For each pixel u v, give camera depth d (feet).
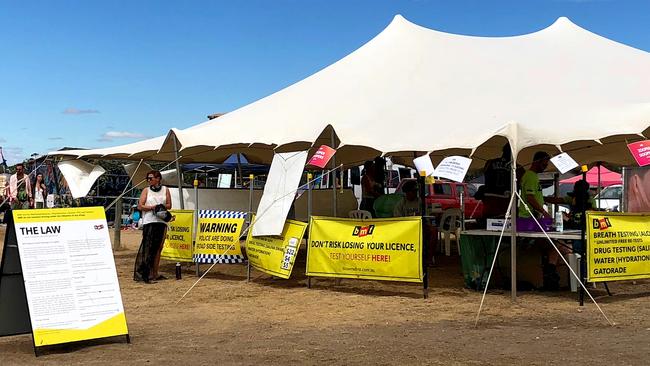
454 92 35.53
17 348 20.36
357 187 65.36
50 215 20.54
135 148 43.11
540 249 30.89
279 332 22.44
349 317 24.93
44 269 19.90
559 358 18.15
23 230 20.01
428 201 68.23
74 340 19.72
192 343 20.75
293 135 35.32
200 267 39.96
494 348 19.52
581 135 27.84
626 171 47.57
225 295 30.17
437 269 38.75
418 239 28.19
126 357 18.86
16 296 20.49
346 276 29.81
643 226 27.71
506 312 25.46
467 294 29.66
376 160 42.14
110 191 74.43
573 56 39.37
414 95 36.17
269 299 29.01
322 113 37.27
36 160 59.47
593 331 21.80
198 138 38.55
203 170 84.94
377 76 39.88
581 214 26.68
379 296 29.35
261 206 33.14
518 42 42.83
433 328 22.71
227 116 44.19
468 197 71.41
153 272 34.81
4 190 63.93
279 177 32.89
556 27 45.24
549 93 34.06
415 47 41.45
